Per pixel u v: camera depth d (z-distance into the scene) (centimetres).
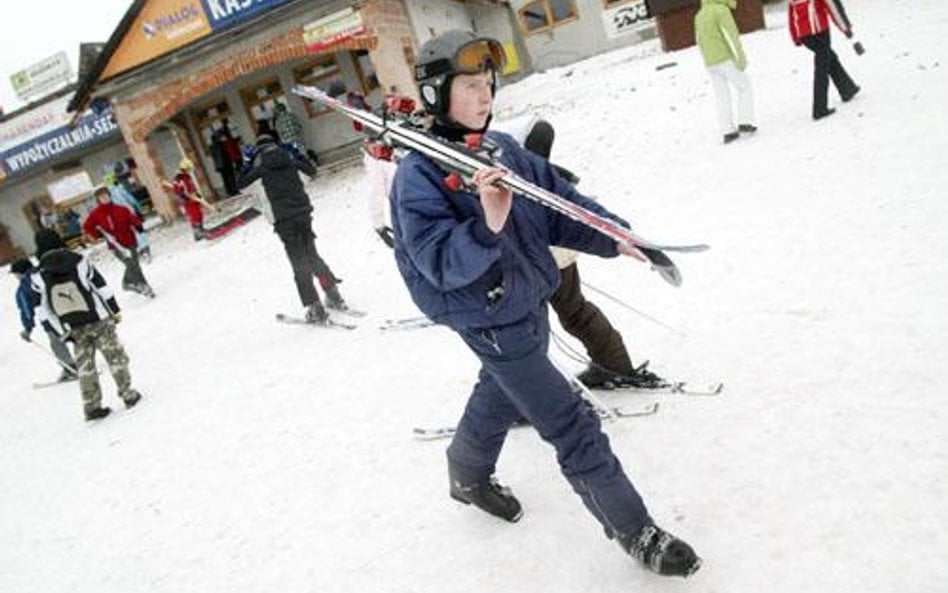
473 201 216
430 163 218
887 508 232
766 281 427
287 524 360
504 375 233
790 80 948
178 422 573
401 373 507
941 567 205
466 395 435
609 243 240
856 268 400
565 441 232
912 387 286
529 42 2442
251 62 1636
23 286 839
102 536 420
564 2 2369
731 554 237
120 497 466
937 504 227
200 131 1970
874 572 211
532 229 234
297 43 1605
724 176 662
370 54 1573
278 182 669
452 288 211
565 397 234
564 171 330
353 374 540
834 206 497
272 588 311
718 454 289
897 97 693
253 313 864
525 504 304
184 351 799
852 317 353
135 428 597
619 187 759
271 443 466
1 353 1195
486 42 216
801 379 319
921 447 253
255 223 1449
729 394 327
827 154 608
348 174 1565
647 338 411
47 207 2356
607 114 1177
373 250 934
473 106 218
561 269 337
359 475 382
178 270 1273
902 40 941
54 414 746
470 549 289
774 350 350
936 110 612
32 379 961
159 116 1734
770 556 230
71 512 471
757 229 510
